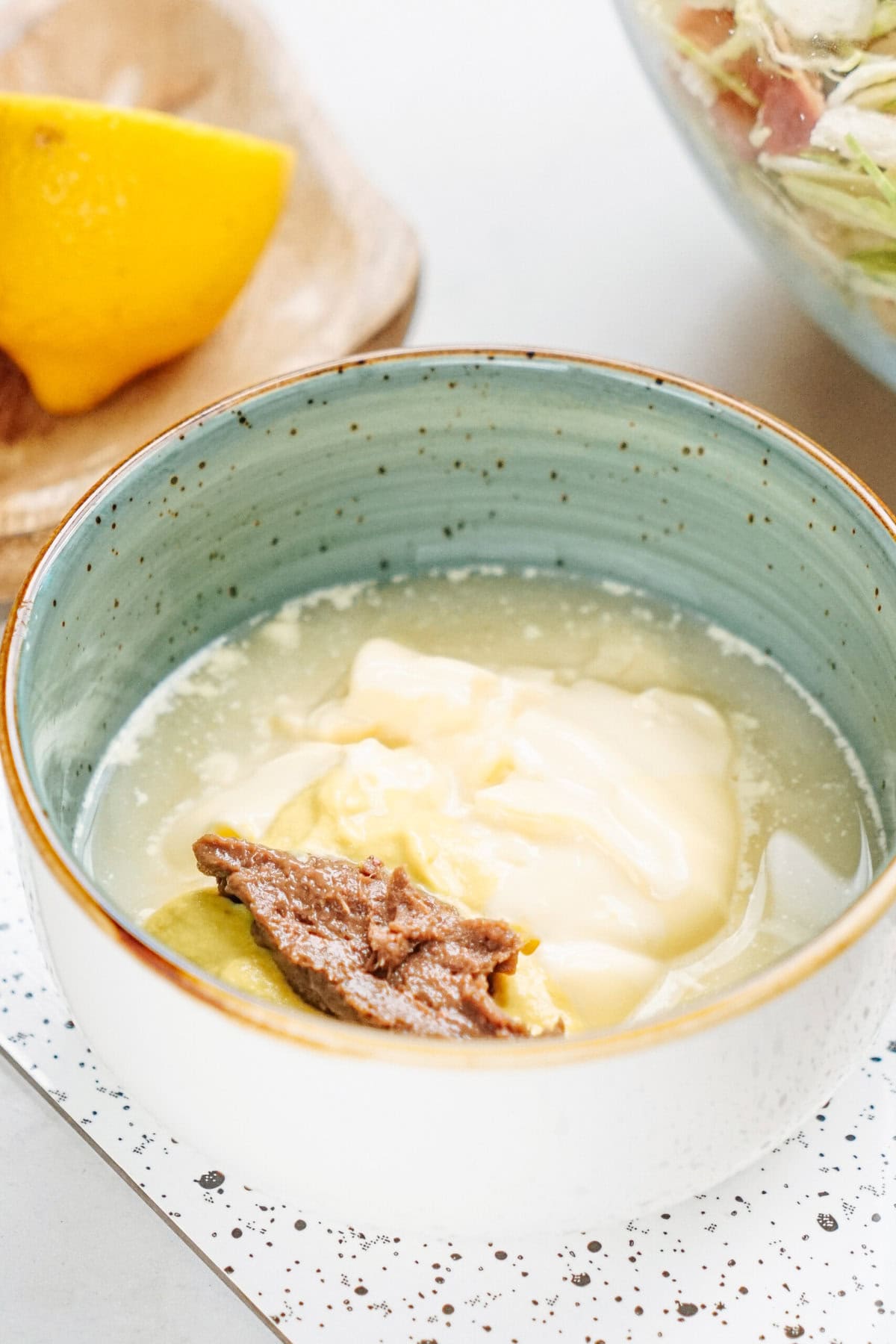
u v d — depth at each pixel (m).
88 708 0.42
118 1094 0.40
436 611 0.46
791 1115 0.37
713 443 0.43
